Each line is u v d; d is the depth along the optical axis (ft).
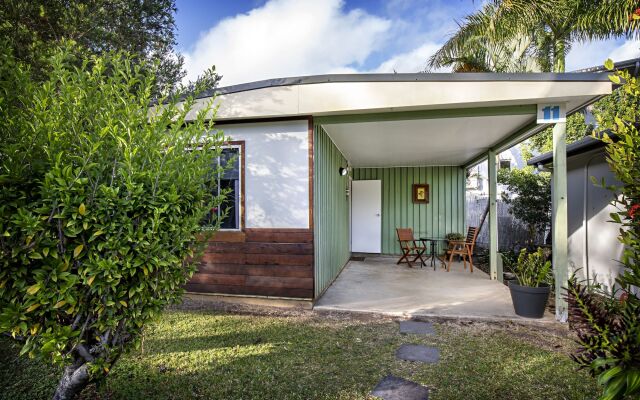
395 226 29.43
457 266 24.08
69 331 5.06
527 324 12.18
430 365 9.05
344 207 24.31
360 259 27.48
